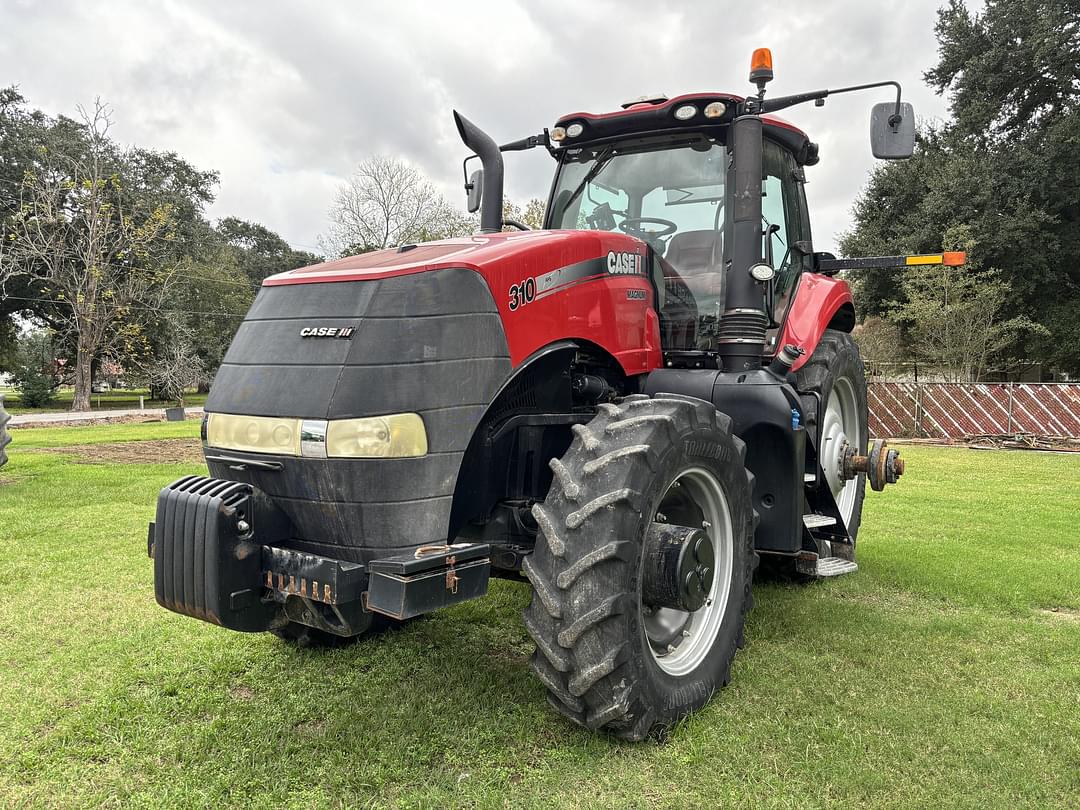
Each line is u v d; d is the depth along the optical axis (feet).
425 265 7.57
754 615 12.05
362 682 9.38
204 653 10.23
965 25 79.87
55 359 112.06
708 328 11.39
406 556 7.04
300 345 7.66
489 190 11.64
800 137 13.09
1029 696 9.13
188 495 7.52
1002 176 71.92
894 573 14.47
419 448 7.26
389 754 7.59
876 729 8.20
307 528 7.70
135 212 95.61
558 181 12.88
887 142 10.27
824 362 12.75
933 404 49.55
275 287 8.30
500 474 8.77
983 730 8.18
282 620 8.25
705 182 11.60
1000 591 13.33
